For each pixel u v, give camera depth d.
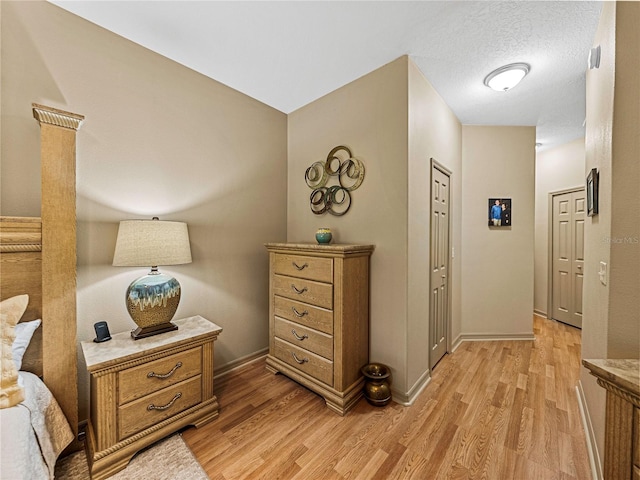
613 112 1.24
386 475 1.42
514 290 3.33
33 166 1.55
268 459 1.52
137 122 1.95
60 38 1.64
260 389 2.21
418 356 2.22
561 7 1.60
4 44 1.48
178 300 1.90
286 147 3.04
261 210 2.79
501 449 1.58
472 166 3.34
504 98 2.68
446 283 2.91
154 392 1.60
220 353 2.45
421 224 2.28
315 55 2.07
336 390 1.97
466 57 2.07
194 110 2.26
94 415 1.47
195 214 2.28
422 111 2.28
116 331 1.86
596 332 1.61
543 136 3.73
